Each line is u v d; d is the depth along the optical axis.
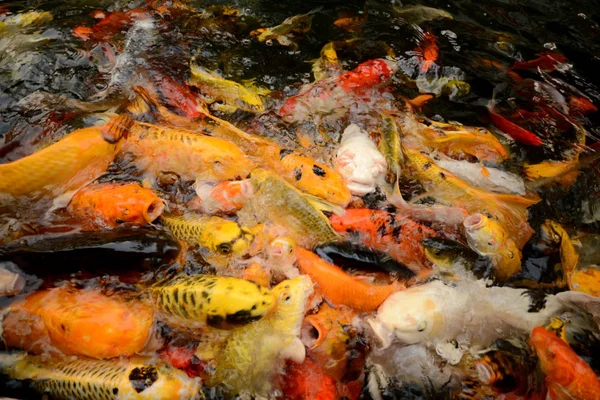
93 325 2.39
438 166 3.61
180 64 4.48
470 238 3.05
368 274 2.78
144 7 5.14
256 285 2.51
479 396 2.53
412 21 5.45
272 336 2.53
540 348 2.59
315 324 2.56
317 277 2.74
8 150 3.51
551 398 2.50
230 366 2.50
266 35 5.03
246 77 4.51
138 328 2.45
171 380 2.29
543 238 3.30
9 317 2.53
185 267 2.78
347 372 2.59
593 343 2.79
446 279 2.90
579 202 3.64
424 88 4.59
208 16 5.15
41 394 2.34
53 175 3.09
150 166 3.35
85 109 3.82
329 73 4.59
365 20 5.40
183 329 2.56
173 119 3.72
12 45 4.51
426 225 3.22
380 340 2.65
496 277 2.99
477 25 5.48
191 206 3.15
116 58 4.45
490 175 3.71
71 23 4.86
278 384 2.51
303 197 3.03
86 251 2.65
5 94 4.02
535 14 5.68
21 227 3.01
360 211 3.09
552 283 3.07
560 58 5.10
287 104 4.08
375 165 3.38
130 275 2.67
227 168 3.26
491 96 4.60
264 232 2.90
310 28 5.22
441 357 2.68
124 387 2.23
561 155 4.02
